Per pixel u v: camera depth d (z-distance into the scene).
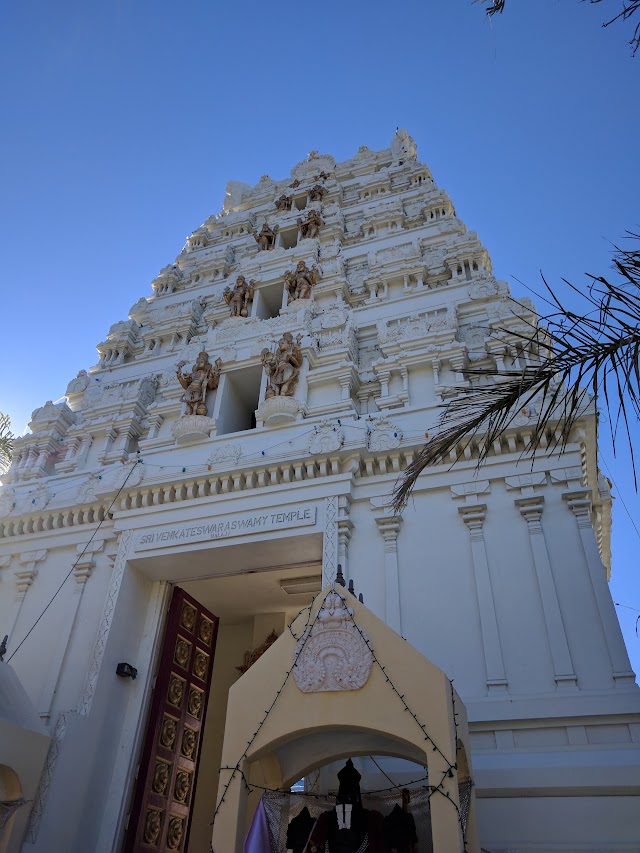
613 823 10.80
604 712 11.95
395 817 9.88
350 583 11.59
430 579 14.79
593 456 16.33
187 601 19.45
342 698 9.70
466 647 13.63
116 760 15.79
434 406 17.36
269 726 9.76
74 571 18.52
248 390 22.83
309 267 26.88
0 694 13.52
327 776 12.79
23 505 20.22
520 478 15.41
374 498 16.36
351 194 34.22
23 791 13.26
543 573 13.91
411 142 36.94
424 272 25.05
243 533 16.75
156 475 18.59
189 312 28.59
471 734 12.45
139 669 17.20
